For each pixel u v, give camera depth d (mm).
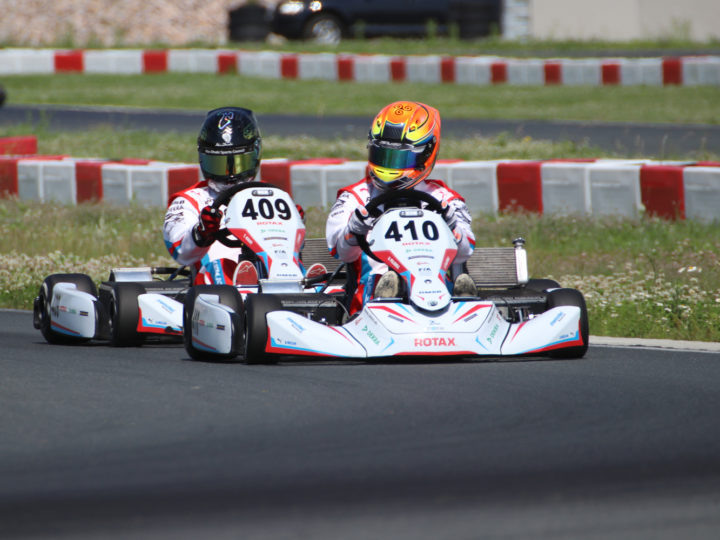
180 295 29531
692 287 34844
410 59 95500
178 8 134375
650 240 43781
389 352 23578
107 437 18359
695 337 29703
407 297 24625
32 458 17125
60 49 112625
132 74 104188
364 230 25672
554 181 48531
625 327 30844
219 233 28625
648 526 13547
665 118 74812
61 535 13273
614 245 43594
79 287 30219
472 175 50438
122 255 44000
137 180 54281
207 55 103188
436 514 14000
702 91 85312
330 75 98188
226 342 25125
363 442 17703
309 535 13188
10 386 22766
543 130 71938
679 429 18469
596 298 34125
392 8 109625
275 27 109750
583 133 70125
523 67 92062
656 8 114250
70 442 18078
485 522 13680
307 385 22312
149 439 18156
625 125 72938
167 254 44750
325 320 26562
